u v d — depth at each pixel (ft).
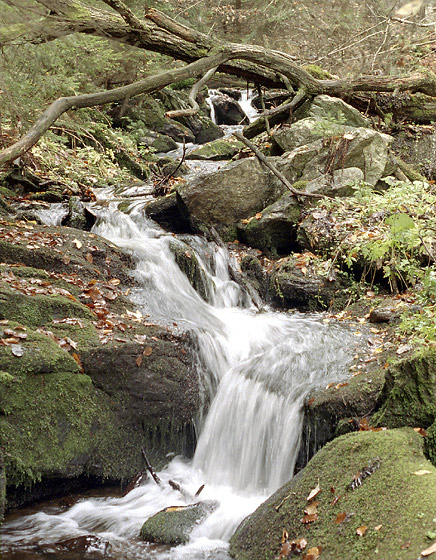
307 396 17.33
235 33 38.06
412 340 18.78
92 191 32.37
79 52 33.55
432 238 23.45
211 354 19.77
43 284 19.51
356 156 28.50
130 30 27.81
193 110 26.21
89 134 40.27
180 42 29.17
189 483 17.42
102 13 28.07
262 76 34.99
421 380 14.60
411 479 12.25
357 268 24.38
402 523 11.42
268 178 28.43
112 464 16.98
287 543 12.67
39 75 27.20
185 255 24.38
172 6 38.11
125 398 17.38
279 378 18.61
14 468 15.06
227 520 15.12
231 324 22.26
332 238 25.20
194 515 15.20
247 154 33.76
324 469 13.64
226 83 60.49
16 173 31.32
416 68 36.27
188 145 51.34
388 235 21.56
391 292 23.45
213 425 18.79
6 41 20.86
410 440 13.65
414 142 35.55
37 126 22.72
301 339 20.61
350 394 16.42
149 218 28.40
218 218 27.91
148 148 46.16
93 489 16.97
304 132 30.89
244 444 18.01
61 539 14.29
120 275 22.43
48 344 16.33
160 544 14.24
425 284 20.70
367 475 12.81
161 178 32.81
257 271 25.73
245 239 27.86
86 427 16.51
